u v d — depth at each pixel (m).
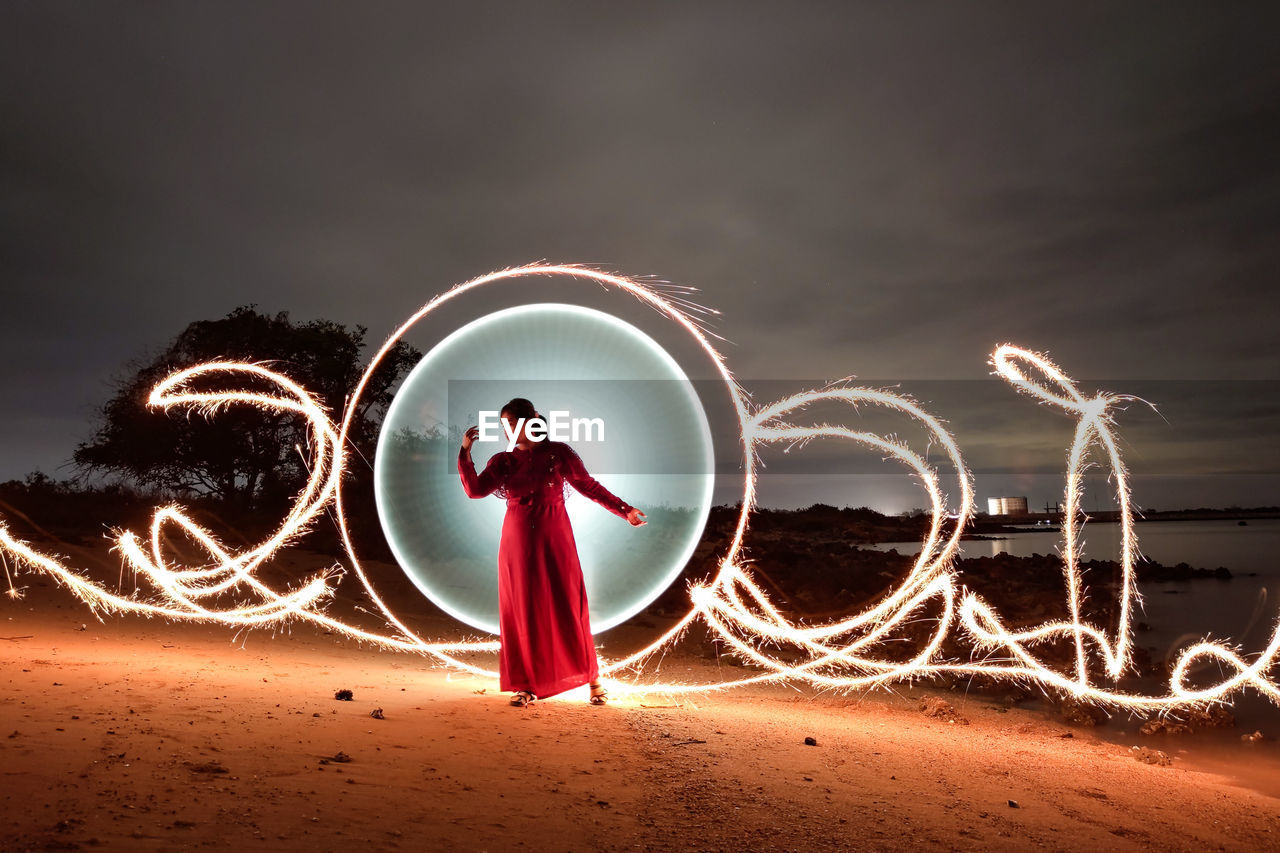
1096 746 6.32
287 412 18.75
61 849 2.54
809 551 21.27
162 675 5.46
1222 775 5.75
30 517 14.55
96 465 19.02
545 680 5.82
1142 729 7.10
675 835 3.29
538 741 4.56
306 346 19.53
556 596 5.96
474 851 2.90
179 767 3.43
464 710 5.26
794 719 6.28
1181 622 12.73
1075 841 3.75
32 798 2.93
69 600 9.06
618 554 15.04
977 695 8.45
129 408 18.73
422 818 3.16
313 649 7.98
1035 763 5.35
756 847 3.24
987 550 24.00
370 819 3.08
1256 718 7.53
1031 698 8.41
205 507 17.12
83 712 4.18
